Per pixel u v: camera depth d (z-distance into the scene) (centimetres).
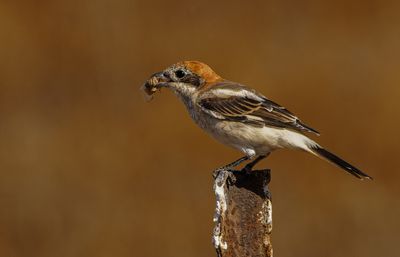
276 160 1360
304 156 1363
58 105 1519
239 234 664
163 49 1609
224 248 659
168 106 1438
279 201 1320
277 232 1278
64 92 1545
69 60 1580
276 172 1352
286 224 1290
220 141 907
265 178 677
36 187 1317
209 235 1251
